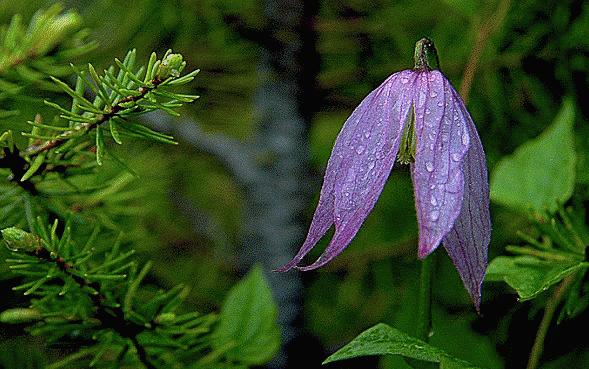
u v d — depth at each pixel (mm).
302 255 453
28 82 495
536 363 509
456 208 436
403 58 590
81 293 475
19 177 476
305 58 578
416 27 589
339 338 596
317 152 661
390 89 457
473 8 561
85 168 484
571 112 531
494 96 578
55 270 465
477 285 449
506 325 536
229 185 668
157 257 611
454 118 450
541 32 569
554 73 571
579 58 565
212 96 610
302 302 581
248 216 588
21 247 454
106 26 598
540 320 527
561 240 502
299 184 583
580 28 564
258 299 524
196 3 589
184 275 609
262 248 583
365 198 449
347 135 458
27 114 555
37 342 542
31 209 480
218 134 597
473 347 536
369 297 610
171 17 595
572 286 501
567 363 527
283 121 582
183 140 612
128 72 451
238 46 596
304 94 582
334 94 591
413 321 551
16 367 509
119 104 457
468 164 449
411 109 453
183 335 501
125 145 608
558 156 529
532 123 577
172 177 633
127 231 554
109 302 478
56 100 559
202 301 594
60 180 490
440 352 448
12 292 494
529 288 479
